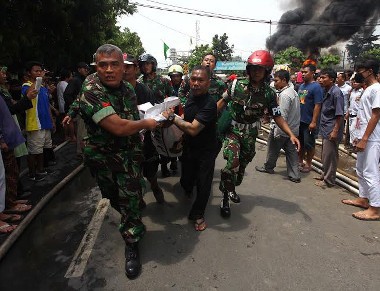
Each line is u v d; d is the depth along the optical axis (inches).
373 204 150.9
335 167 193.3
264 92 145.1
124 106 106.3
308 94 211.3
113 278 111.0
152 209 162.9
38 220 155.9
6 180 155.1
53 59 375.9
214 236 137.2
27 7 284.4
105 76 98.8
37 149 200.7
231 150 147.1
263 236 137.3
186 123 126.1
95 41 417.7
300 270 114.2
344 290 104.2
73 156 262.4
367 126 145.9
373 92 144.9
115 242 134.1
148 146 151.9
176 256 122.7
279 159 263.6
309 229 143.5
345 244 131.1
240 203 172.1
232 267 115.9
